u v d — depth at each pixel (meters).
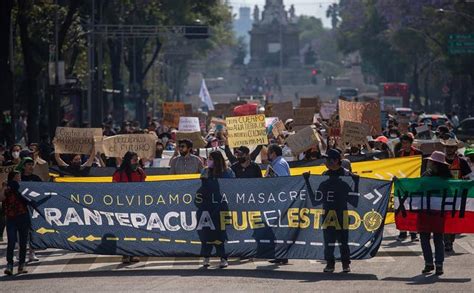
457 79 144.00
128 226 26.84
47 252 30.83
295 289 22.75
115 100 107.94
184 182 26.67
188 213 26.64
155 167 35.34
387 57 183.00
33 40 72.44
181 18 113.75
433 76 167.38
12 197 26.55
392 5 148.50
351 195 25.77
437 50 137.75
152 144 35.12
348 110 42.06
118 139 35.12
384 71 190.50
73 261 28.59
